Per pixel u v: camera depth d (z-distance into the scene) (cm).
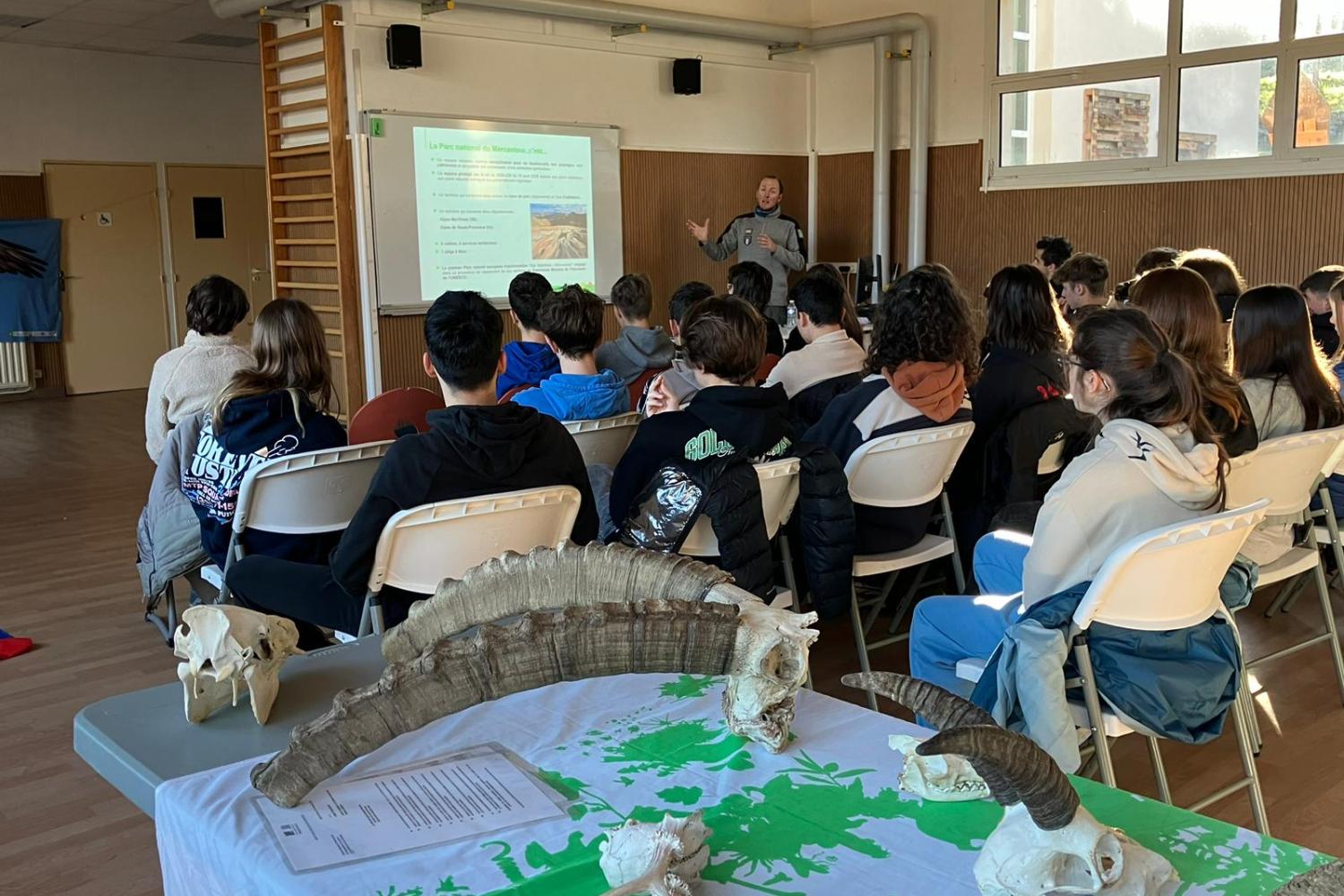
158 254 1156
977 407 333
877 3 852
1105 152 752
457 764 127
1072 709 193
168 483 348
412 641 130
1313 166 663
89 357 1119
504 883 103
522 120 752
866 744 130
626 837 102
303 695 148
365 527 224
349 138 689
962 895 99
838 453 309
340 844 110
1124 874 96
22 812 267
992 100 798
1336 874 87
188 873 118
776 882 102
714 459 251
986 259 821
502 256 755
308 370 309
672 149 833
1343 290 401
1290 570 285
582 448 322
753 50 865
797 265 801
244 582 266
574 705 143
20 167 1064
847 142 888
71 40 1038
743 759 126
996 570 257
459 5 710
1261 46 675
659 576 125
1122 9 732
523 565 128
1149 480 188
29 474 693
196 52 1105
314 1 682
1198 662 192
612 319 815
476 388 243
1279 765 279
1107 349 197
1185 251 721
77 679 352
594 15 749
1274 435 289
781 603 278
